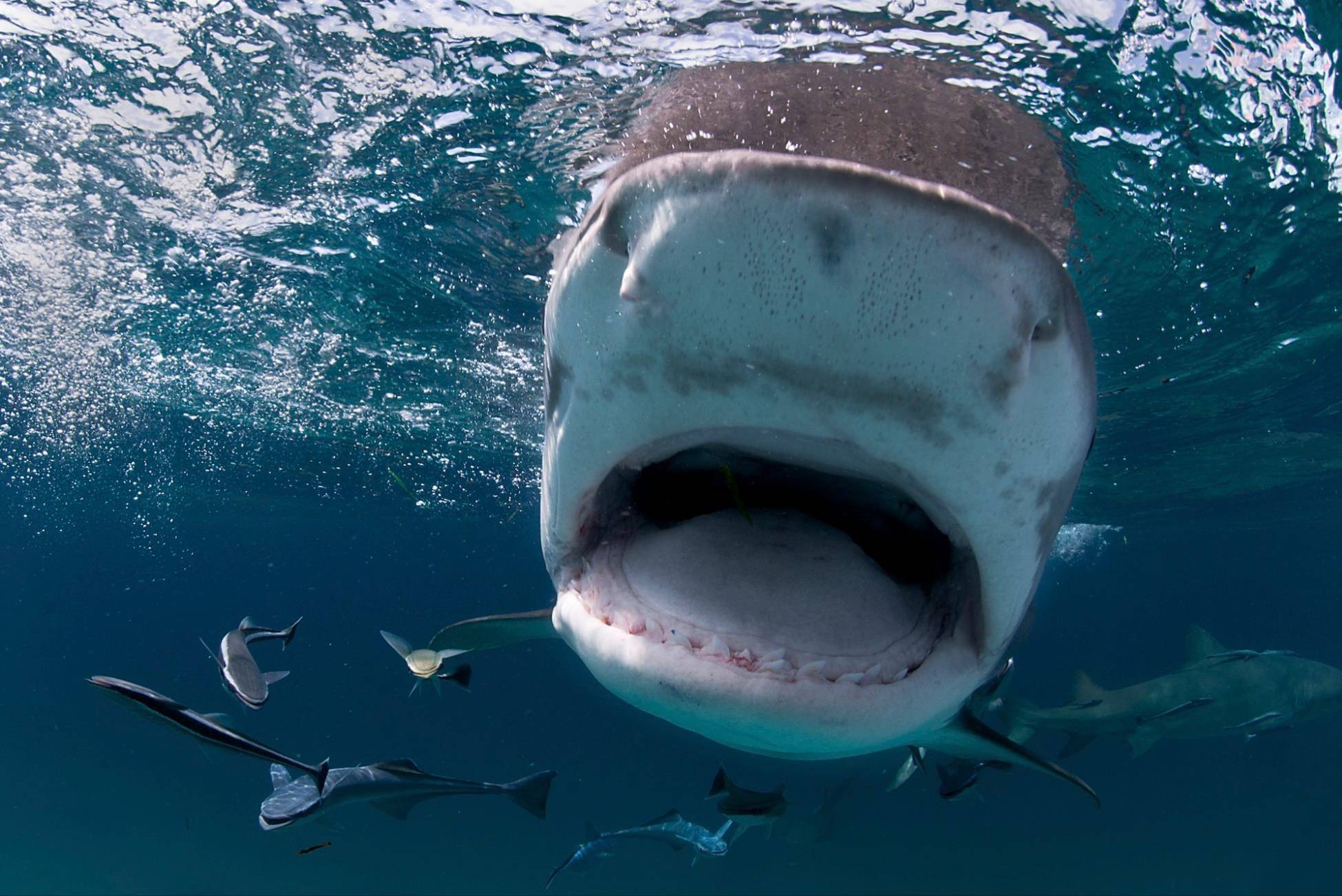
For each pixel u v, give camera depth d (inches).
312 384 527.8
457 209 264.2
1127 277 260.7
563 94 194.4
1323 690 525.3
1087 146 184.7
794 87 171.9
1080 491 707.4
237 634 135.8
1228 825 2135.8
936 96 168.7
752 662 70.8
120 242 321.7
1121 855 1636.3
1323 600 2527.1
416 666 170.2
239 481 1013.2
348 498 1095.0
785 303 52.1
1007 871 1460.4
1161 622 3476.9
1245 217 228.4
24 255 346.0
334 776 158.7
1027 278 51.9
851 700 70.1
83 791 2098.9
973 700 248.5
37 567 2289.6
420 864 1478.8
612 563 81.9
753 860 1471.5
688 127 192.7
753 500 85.1
